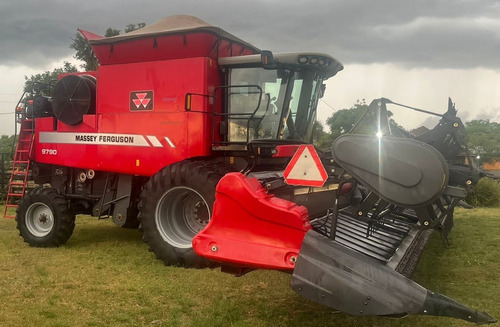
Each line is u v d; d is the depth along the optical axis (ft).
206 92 20.97
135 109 22.36
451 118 13.05
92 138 23.56
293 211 12.44
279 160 22.13
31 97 26.81
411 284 10.66
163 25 22.58
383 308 10.66
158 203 20.31
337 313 14.07
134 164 22.43
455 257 21.67
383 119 13.58
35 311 14.23
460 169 13.15
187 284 16.99
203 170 19.66
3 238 25.76
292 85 22.02
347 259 11.34
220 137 21.88
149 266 19.69
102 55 23.11
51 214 23.81
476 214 36.88
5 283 17.07
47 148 25.23
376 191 12.00
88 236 26.61
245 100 21.84
